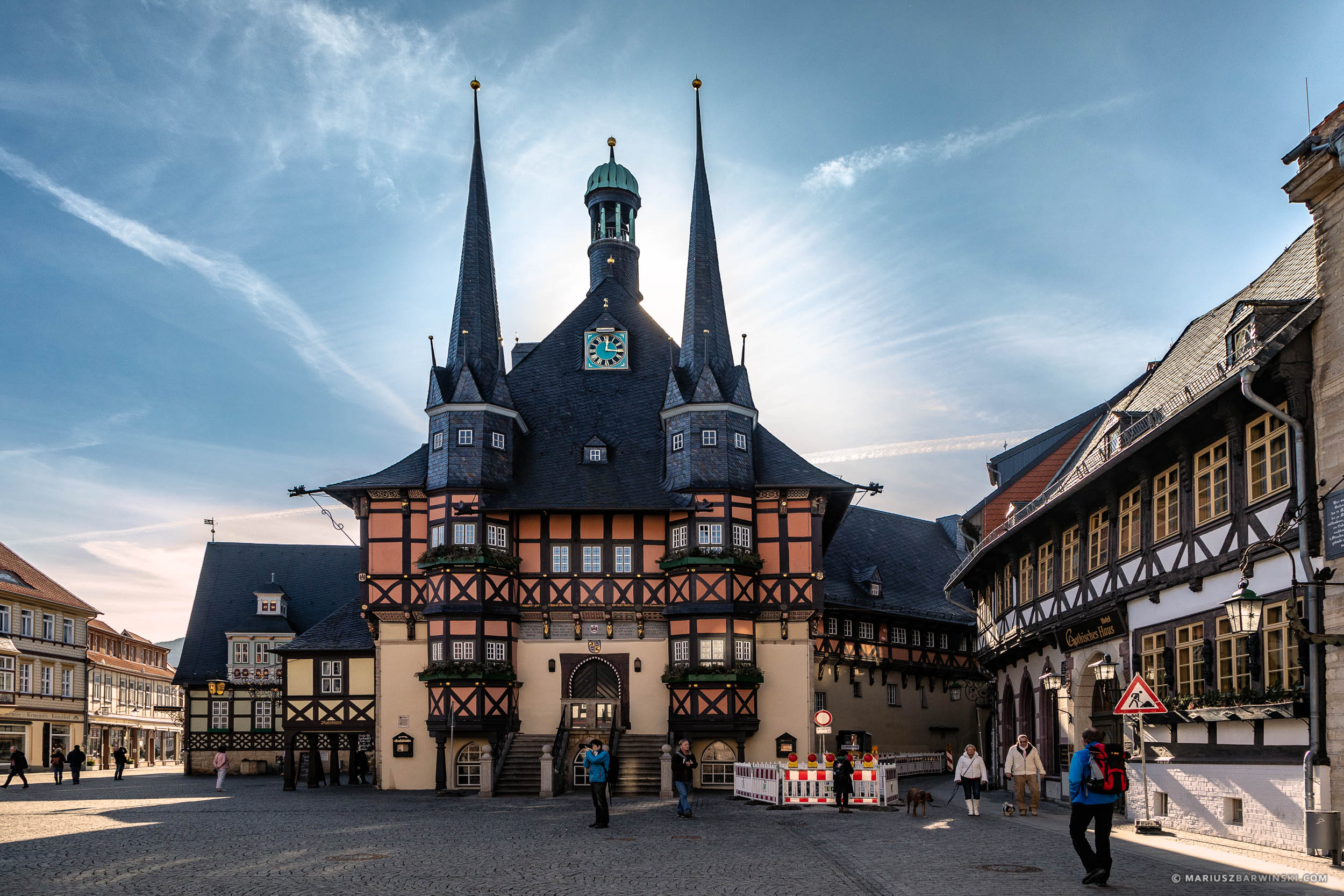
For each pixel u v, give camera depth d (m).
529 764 36.34
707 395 39.97
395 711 39.25
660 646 39.25
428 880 14.43
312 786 40.84
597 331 44.34
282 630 59.31
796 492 40.19
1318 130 16.55
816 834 20.52
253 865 16.00
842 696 48.28
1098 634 24.89
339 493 40.66
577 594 39.41
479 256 42.31
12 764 38.56
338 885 13.96
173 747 87.00
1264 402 16.59
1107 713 25.08
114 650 76.75
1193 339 27.94
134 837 20.25
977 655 39.88
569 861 16.52
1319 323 16.47
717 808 28.22
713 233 43.44
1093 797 13.23
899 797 31.42
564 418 42.56
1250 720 17.80
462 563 38.09
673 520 39.72
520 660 39.09
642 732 38.69
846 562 52.91
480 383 40.22
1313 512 16.22
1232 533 18.64
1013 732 35.91
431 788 38.62
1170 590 21.19
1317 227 16.61
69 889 13.73
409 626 39.62
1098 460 25.56
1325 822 15.42
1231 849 17.08
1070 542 27.69
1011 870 14.87
